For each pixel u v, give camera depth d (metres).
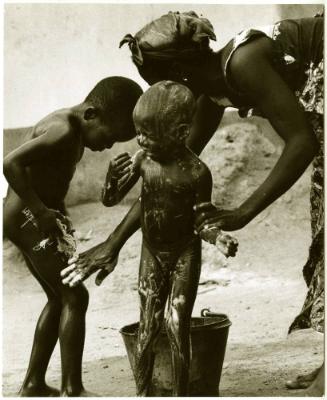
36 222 4.46
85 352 6.12
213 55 4.42
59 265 4.54
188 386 4.29
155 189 4.07
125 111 4.66
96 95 4.67
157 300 4.15
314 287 4.73
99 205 9.60
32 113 9.55
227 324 4.58
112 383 5.22
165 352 4.40
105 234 9.05
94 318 7.33
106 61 9.64
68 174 4.65
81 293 4.57
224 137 9.62
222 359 4.55
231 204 9.24
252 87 4.22
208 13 9.48
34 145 4.44
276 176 4.14
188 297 4.08
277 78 4.21
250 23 9.44
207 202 4.07
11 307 7.95
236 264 8.46
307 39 4.44
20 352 6.41
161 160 4.07
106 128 4.65
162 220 4.07
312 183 4.81
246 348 5.95
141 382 4.19
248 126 9.73
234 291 7.88
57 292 4.58
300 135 4.15
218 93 4.48
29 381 4.75
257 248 8.71
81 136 4.68
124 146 9.58
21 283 8.62
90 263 4.32
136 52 4.36
